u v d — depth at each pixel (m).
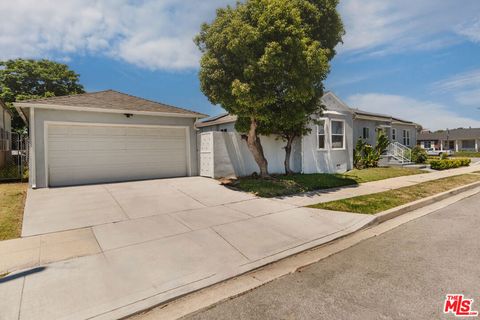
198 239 4.98
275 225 5.89
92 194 8.23
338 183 11.09
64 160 9.67
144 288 3.36
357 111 21.78
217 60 9.05
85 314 2.84
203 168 11.99
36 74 25.16
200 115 12.19
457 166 19.47
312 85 9.32
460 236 5.21
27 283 3.38
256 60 8.48
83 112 9.83
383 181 12.20
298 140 14.15
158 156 11.56
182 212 6.66
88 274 3.64
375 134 21.27
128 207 6.93
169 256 4.26
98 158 10.29
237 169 12.05
